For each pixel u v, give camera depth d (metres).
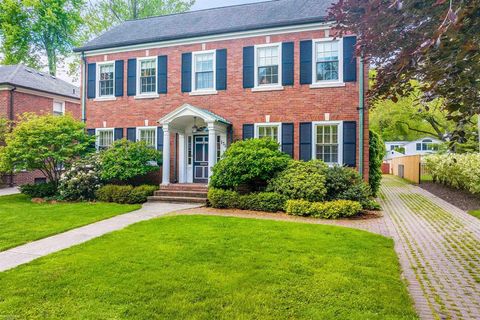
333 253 5.68
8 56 25.89
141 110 14.80
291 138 12.73
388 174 33.56
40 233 7.32
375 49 4.10
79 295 4.04
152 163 14.08
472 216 9.66
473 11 2.46
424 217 9.55
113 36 16.19
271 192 10.70
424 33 3.49
